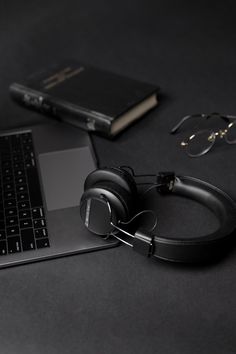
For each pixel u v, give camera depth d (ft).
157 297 2.56
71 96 3.74
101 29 4.94
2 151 3.55
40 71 4.09
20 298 2.61
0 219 3.01
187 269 2.68
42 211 3.04
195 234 2.84
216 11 5.08
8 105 4.02
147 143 3.55
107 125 3.49
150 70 4.32
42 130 3.70
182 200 3.06
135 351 2.33
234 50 4.50
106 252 2.81
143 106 3.77
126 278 2.66
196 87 4.09
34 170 3.36
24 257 2.78
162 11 5.15
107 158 3.44
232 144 3.47
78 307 2.54
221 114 3.76
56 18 5.17
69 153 3.47
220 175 3.24
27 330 2.46
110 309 2.52
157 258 2.75
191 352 2.31
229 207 2.80
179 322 2.44
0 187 3.25
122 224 2.79
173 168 3.33
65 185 3.22
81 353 2.35
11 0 5.49
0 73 4.43
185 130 3.61
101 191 2.69
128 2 5.34
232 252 2.74
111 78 3.94
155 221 2.93
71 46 4.72
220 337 2.36
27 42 4.83
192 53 4.51
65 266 2.76
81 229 2.91
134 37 4.78
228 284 2.59
